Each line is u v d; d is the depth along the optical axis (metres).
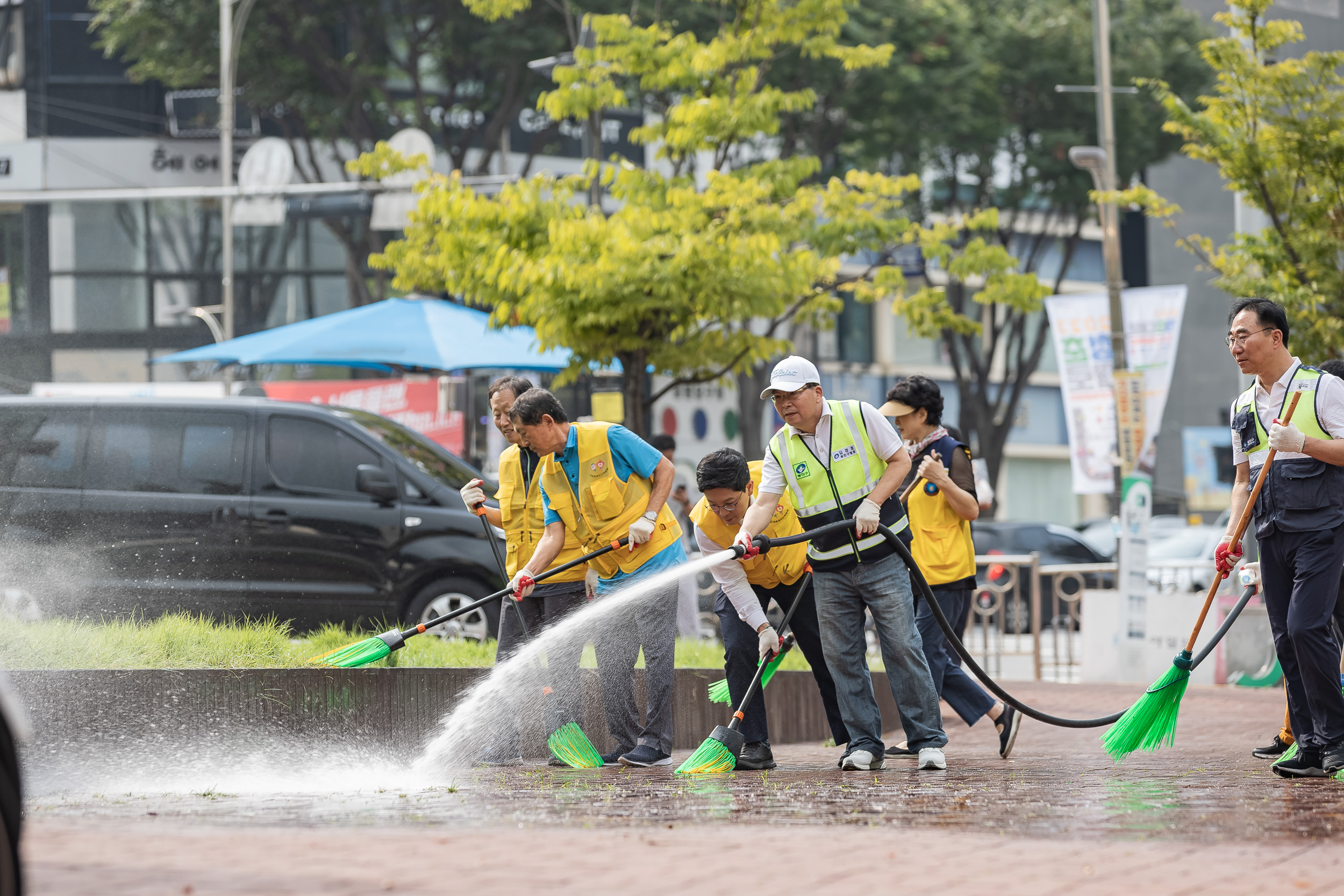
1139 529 36.97
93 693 16.89
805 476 18.38
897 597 18.47
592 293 35.59
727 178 37.94
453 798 14.92
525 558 21.31
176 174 80.88
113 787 16.77
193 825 12.30
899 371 96.94
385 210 66.38
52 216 80.69
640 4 66.62
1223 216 102.88
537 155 79.31
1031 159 78.12
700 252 35.81
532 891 9.05
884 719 27.45
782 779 17.19
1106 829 12.09
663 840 11.27
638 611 20.12
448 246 38.00
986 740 24.25
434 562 29.86
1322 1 45.41
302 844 10.84
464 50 71.00
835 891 9.18
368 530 29.81
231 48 68.75
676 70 41.12
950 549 20.61
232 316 74.19
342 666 19.48
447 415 54.28
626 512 19.98
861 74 70.69
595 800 14.55
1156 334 43.41
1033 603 39.28
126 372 80.06
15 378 80.31
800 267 37.88
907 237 43.56
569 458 19.91
